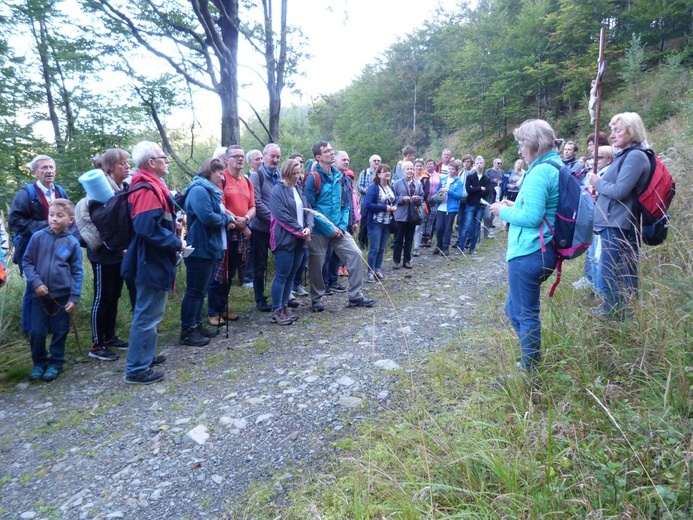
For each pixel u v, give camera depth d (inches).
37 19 386.0
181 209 161.6
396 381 131.9
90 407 132.5
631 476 76.2
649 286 125.3
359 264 214.2
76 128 482.6
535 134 108.3
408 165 300.8
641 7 1027.3
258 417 120.3
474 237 345.7
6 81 440.5
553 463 80.8
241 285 258.7
